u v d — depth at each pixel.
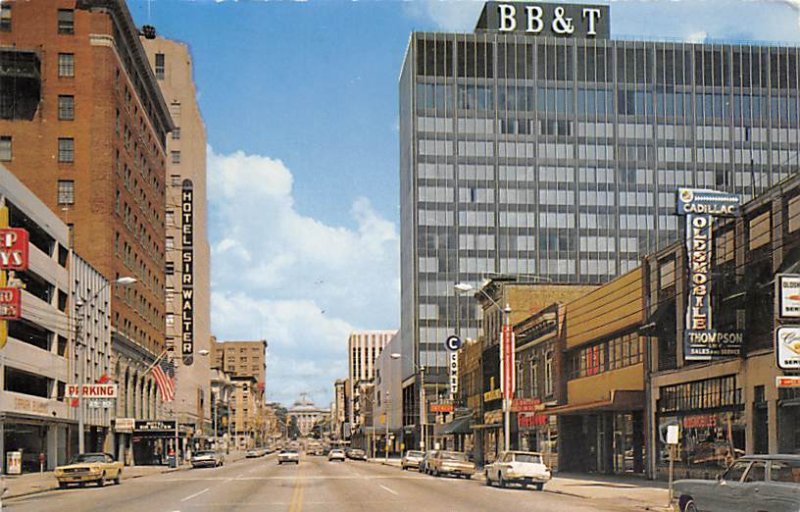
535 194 120.75
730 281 34.06
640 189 120.75
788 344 28.33
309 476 52.25
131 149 89.00
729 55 122.25
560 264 119.75
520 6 123.88
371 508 25.92
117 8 80.38
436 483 42.06
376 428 156.62
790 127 121.50
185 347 136.62
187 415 136.50
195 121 151.62
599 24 123.88
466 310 119.31
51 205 78.19
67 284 67.81
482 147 121.06
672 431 26.91
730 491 17.73
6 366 53.94
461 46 122.06
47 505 29.16
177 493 34.75
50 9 79.94
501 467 37.50
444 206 120.12
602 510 25.00
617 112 121.75
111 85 80.19
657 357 41.19
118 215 82.50
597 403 43.38
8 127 78.62
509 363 48.00
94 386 56.69
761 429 32.88
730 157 120.50
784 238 31.31
